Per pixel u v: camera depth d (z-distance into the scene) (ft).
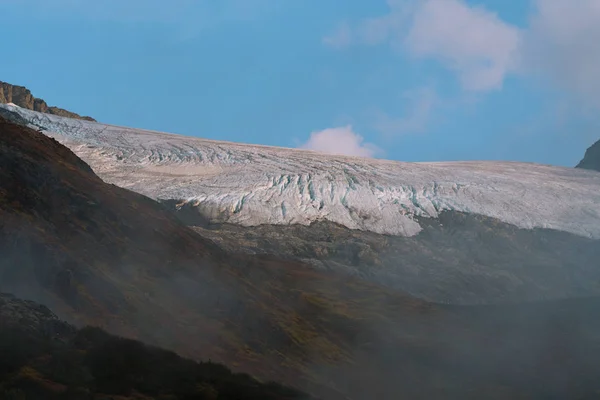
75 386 96.22
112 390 99.50
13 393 89.76
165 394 103.35
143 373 106.22
